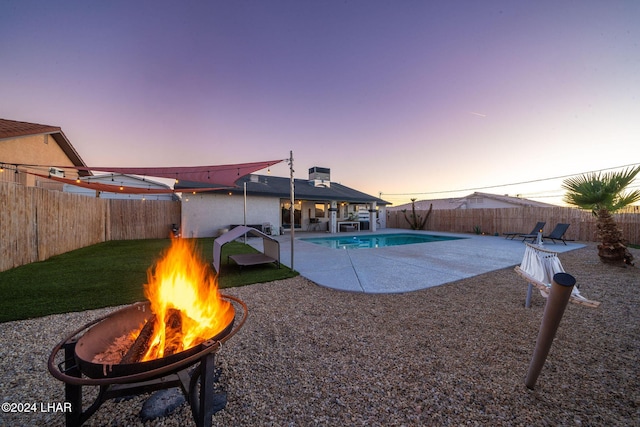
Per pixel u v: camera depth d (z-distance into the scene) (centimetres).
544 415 195
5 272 602
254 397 216
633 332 342
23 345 294
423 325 362
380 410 201
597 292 514
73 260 762
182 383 179
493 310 418
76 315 375
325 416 195
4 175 949
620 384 233
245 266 719
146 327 202
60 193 855
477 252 995
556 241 1352
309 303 448
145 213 1411
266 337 325
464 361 271
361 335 331
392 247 1135
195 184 1458
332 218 1862
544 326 207
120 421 191
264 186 1812
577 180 812
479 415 195
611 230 763
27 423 187
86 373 145
